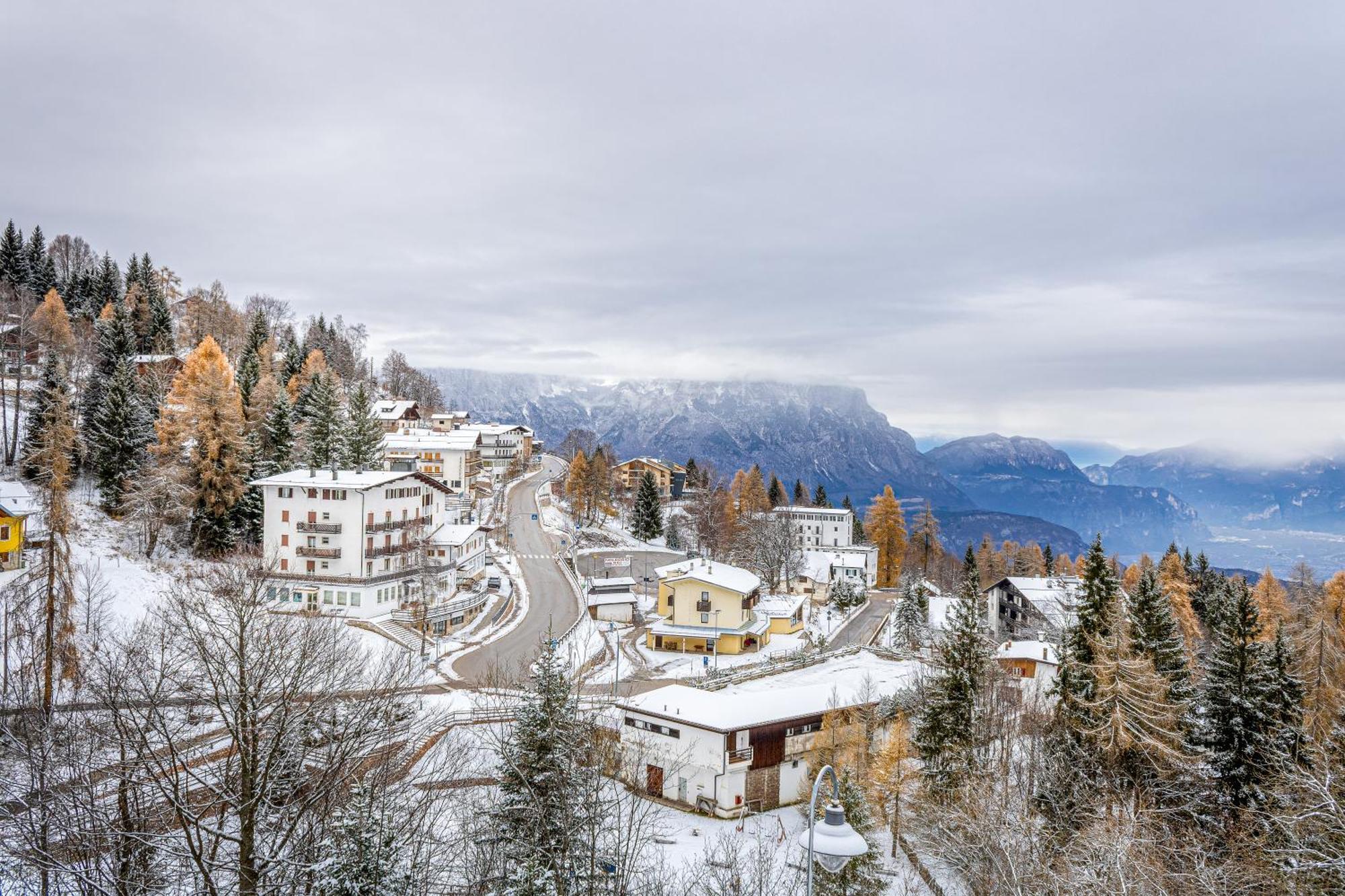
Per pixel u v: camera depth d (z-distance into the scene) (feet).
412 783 91.04
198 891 62.54
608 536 448.65
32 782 69.10
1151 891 87.04
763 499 554.46
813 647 279.69
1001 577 488.02
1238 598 145.69
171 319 424.87
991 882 96.37
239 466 256.11
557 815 85.20
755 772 155.63
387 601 254.47
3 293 378.32
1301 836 93.15
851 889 112.88
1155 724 132.26
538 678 100.01
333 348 610.65
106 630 152.87
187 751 77.46
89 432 266.16
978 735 144.87
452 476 456.86
